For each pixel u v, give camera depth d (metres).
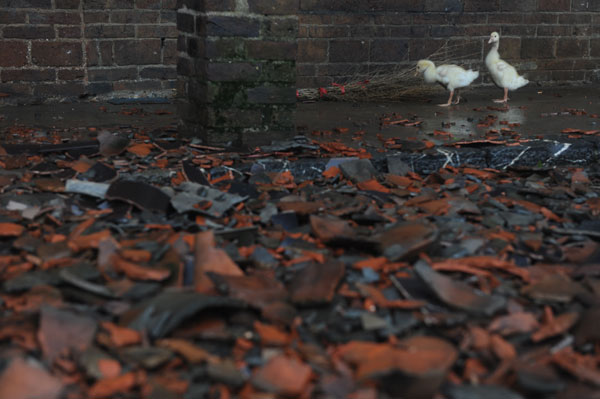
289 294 2.78
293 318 2.58
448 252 3.33
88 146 5.30
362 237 3.33
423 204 4.21
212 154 5.17
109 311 2.59
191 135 5.81
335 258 3.29
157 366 2.25
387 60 10.38
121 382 2.13
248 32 5.29
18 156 4.92
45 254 3.09
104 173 4.57
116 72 9.09
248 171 4.95
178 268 2.94
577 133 6.41
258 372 2.20
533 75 11.47
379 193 4.48
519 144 5.79
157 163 4.96
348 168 4.96
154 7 9.05
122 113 7.74
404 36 10.38
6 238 3.44
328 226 3.55
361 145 5.75
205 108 5.39
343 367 2.27
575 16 11.43
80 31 8.77
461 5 10.61
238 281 2.80
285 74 5.50
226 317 2.60
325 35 9.92
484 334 2.47
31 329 2.42
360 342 2.39
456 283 2.81
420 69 9.03
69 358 2.28
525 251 3.46
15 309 2.60
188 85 5.77
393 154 5.38
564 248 3.48
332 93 9.58
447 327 2.56
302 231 3.68
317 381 2.21
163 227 3.60
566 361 2.28
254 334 2.48
